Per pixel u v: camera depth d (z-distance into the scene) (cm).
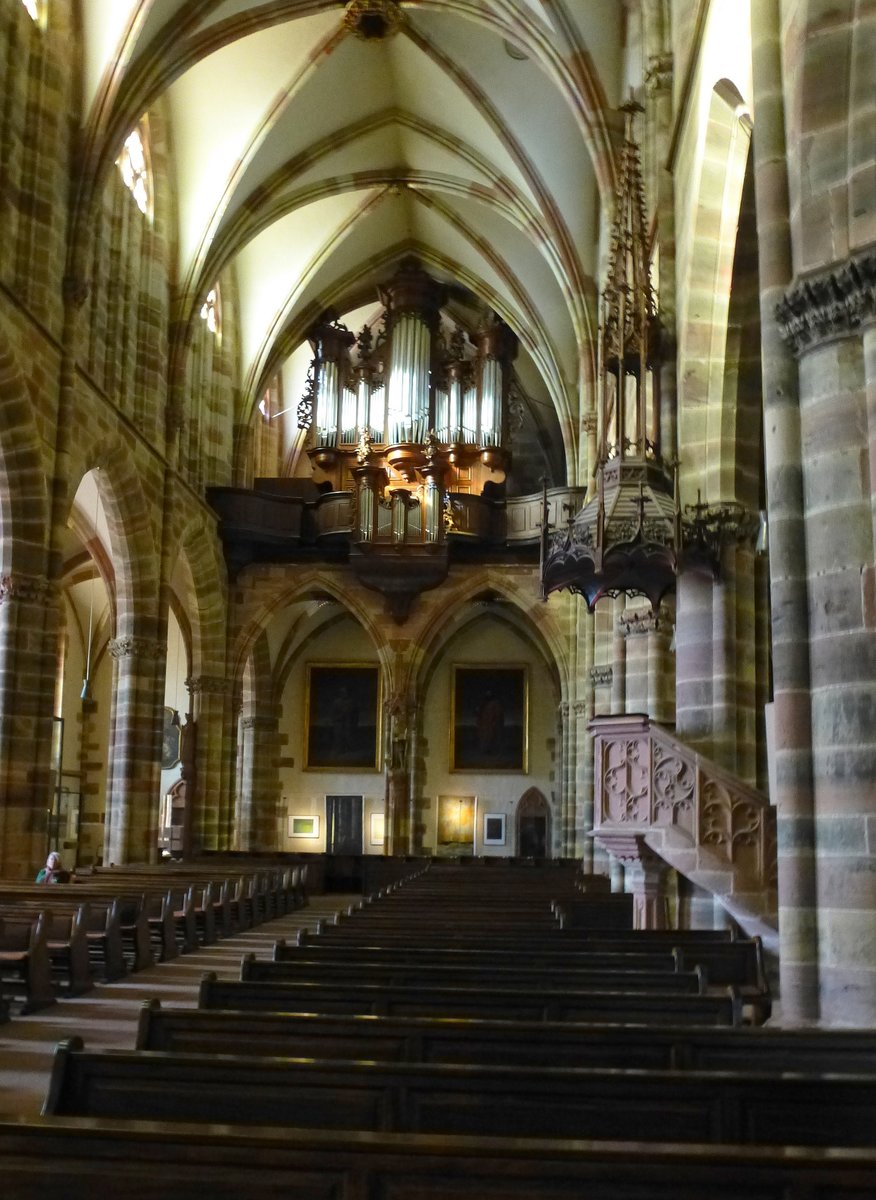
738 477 1744
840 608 979
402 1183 394
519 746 4356
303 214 3488
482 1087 536
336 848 4341
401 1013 816
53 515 2308
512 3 2450
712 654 1722
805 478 1024
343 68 2909
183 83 2864
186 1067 541
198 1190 398
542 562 1761
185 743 3488
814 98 1037
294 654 4475
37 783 2236
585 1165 390
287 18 2611
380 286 3881
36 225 2272
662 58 1931
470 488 3791
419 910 1597
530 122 2862
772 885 1391
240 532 3544
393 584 3566
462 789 4344
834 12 1026
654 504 1658
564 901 1714
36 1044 1110
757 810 1409
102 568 3434
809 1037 643
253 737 4338
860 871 940
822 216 1025
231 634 3644
